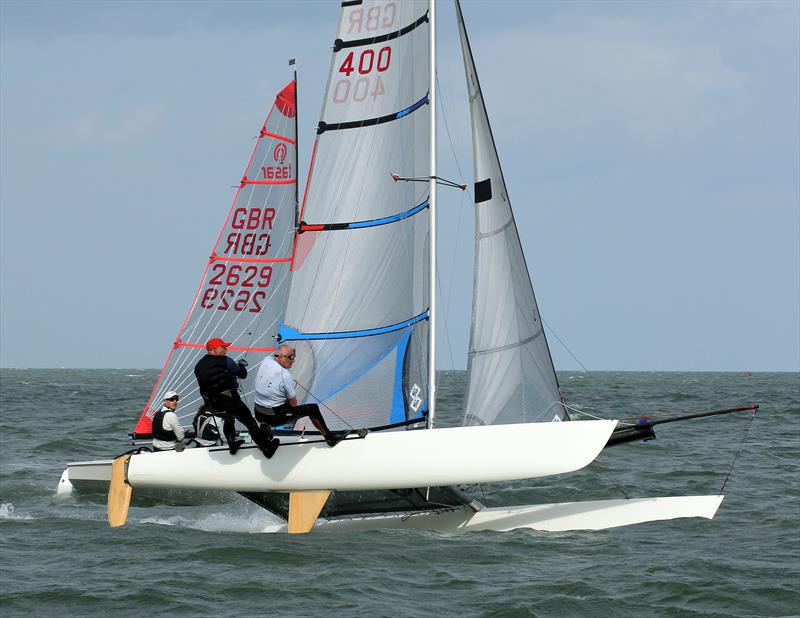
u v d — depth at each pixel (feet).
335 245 191.52
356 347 189.47
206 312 271.28
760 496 217.77
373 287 189.37
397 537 168.35
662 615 124.98
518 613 123.75
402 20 191.52
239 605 126.00
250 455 173.27
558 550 158.81
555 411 181.68
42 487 229.25
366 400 188.55
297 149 273.54
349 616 121.49
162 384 272.10
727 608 127.65
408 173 189.88
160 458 177.37
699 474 256.73
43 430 395.55
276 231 271.90
